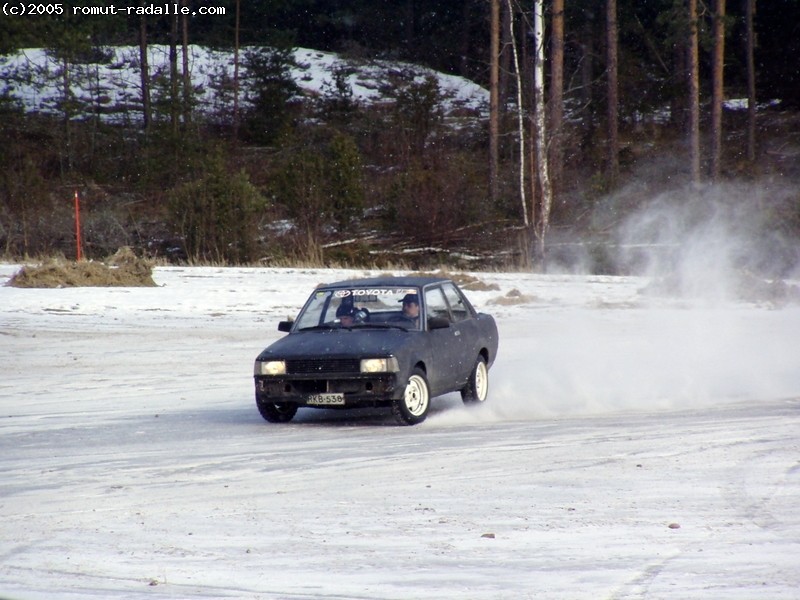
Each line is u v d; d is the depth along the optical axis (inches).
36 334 3011.8
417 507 1079.6
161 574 880.3
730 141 7603.4
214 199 5590.6
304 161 6102.4
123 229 6097.4
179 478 1254.3
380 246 5959.6
